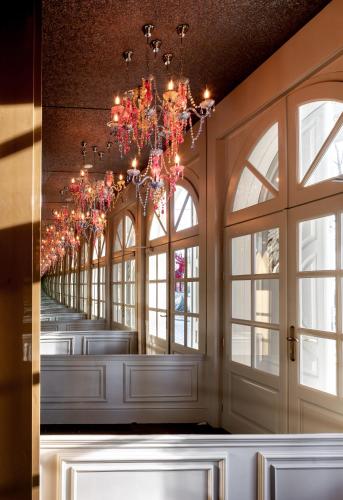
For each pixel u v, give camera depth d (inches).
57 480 84.4
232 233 179.3
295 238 137.0
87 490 85.1
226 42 139.6
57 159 263.7
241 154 174.2
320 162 127.5
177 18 126.1
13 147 82.7
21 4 84.0
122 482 85.8
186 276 226.8
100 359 197.6
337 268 117.4
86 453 85.4
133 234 335.6
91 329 369.7
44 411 193.6
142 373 198.1
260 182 160.6
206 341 195.8
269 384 150.4
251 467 87.7
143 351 295.4
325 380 122.6
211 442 87.4
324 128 126.4
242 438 87.8
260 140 162.1
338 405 115.6
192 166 219.0
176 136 142.6
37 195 83.7
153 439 86.9
